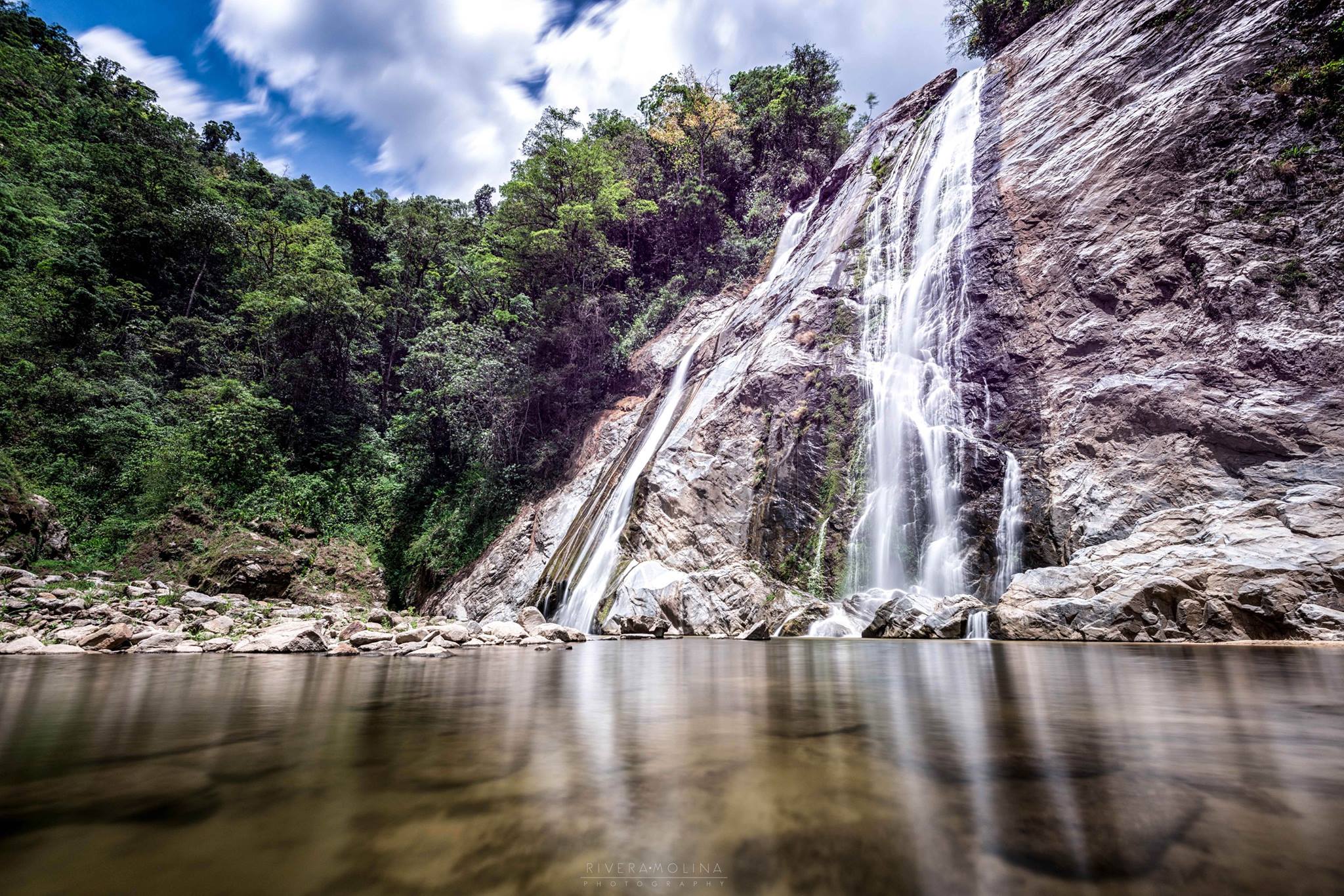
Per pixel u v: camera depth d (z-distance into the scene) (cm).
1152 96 1472
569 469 2527
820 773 165
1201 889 95
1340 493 807
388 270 3659
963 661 526
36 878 101
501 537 2409
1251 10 1369
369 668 542
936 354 1531
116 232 3066
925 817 130
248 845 116
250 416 2548
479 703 313
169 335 2934
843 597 1300
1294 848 111
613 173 2966
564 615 1619
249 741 215
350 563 2383
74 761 186
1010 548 1116
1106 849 111
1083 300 1323
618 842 116
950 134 2084
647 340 2908
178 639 855
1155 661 497
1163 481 1002
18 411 2238
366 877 100
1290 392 966
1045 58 1941
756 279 2992
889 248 1983
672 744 204
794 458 1550
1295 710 269
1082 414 1166
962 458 1252
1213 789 149
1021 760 178
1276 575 726
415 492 2817
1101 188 1433
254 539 2161
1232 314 1080
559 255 2816
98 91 4509
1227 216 1191
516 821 129
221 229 3256
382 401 3409
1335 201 1083
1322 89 1176
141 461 2288
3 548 1714
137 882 100
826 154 3588
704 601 1282
